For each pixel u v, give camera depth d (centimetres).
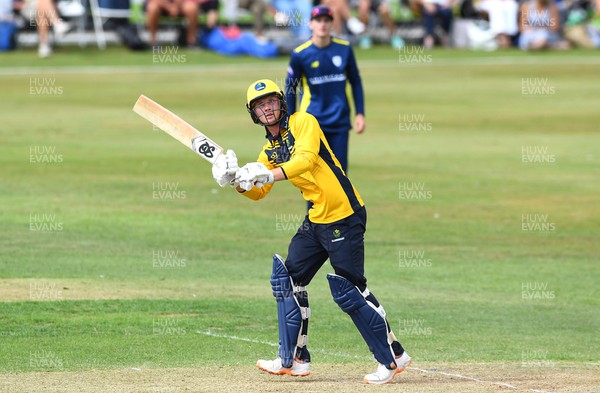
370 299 2677
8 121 8388
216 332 3256
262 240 4734
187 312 3500
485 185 6134
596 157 7156
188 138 2594
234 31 13625
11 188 5762
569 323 3531
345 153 4766
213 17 13812
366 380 2648
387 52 14138
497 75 12100
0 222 4922
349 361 2961
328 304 3744
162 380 2644
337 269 2656
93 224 4947
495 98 10281
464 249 4650
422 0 14562
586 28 14962
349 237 2645
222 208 5412
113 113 8975
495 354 3080
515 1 14712
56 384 2584
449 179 6306
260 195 2719
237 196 5741
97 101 9700
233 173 2531
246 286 3919
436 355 3056
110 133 7938
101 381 2622
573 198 5791
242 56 13425
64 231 4778
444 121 8862
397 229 5012
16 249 4391
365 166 6725
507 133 8219
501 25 14700
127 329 3256
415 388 2586
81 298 3628
